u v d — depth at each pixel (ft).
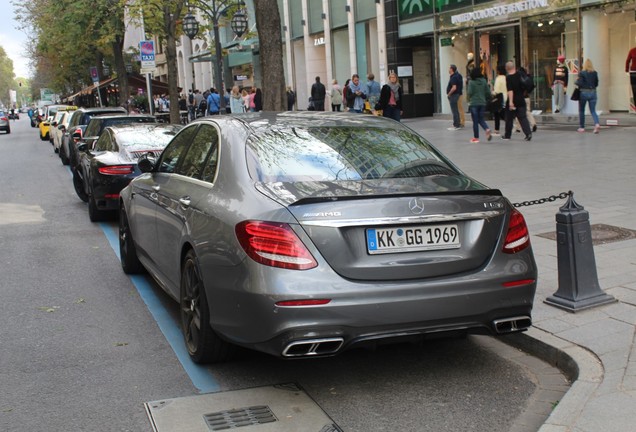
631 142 48.34
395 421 12.82
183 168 18.21
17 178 59.16
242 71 144.56
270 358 16.03
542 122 68.49
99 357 16.52
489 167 42.45
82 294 22.22
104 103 143.74
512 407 13.26
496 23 73.92
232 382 14.75
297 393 14.11
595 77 55.36
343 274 12.67
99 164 33.27
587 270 17.29
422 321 12.91
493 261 13.58
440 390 14.14
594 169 38.47
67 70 161.58
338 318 12.43
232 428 12.59
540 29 68.64
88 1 92.38
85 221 36.29
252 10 124.88
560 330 15.90
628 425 11.35
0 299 21.91
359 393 14.08
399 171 14.99
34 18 123.34
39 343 17.65
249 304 12.74
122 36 98.48
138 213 21.40
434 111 89.45
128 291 22.40
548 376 14.60
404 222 12.99
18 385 14.93
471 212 13.52
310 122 17.02
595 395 12.52
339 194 13.29
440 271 13.19
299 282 12.39
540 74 69.46
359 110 73.56
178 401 13.83
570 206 17.30
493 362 15.53
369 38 98.53
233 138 15.85
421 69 91.09
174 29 75.51
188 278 15.69
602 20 62.23
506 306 13.55
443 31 82.28
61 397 14.25
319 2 107.96
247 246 12.85
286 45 120.37
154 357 16.39
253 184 14.11
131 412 13.44
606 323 16.12
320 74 113.19
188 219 15.56
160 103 143.02
